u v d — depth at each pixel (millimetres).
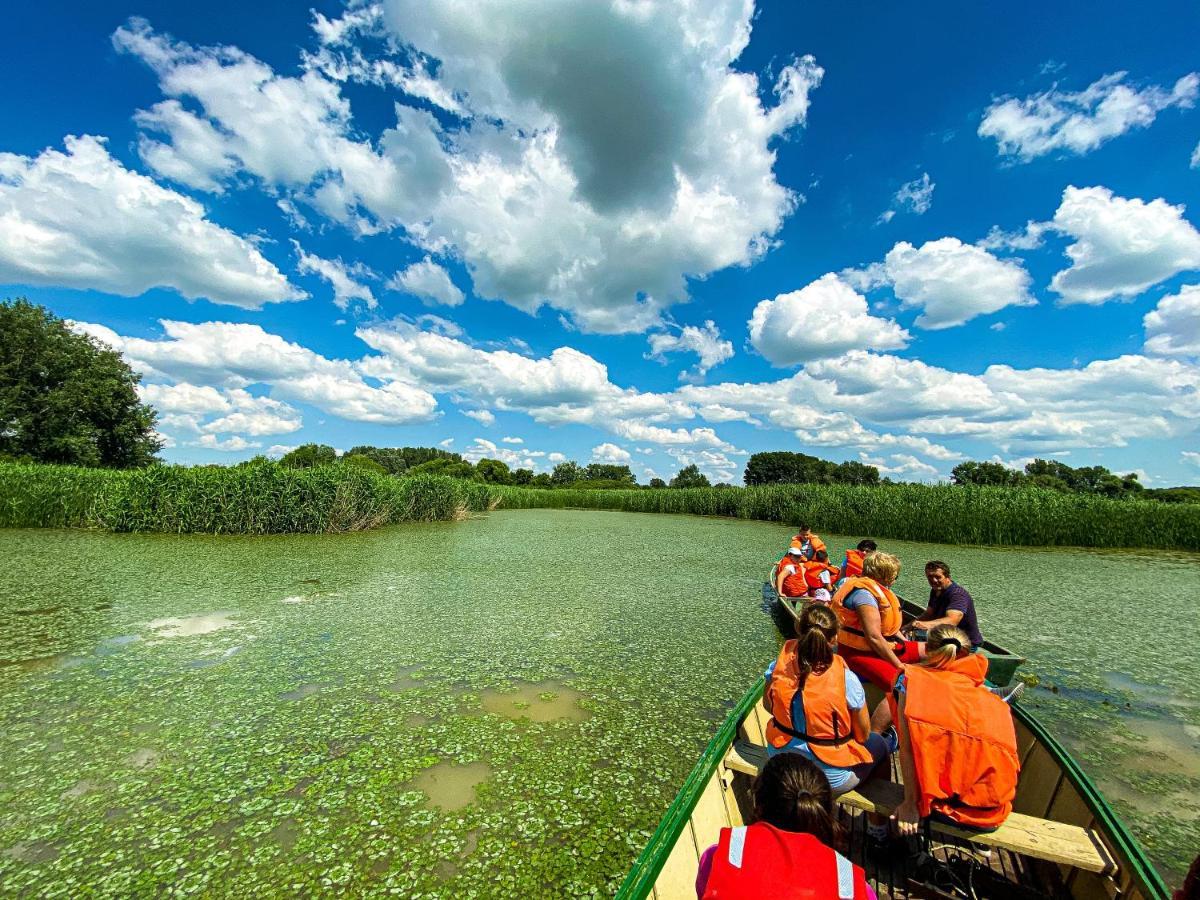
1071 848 2477
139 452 38438
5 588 9906
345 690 5766
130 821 3631
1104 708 5684
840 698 2955
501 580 11672
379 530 21438
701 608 9453
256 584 10641
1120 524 19141
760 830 1818
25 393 33656
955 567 14305
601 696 5723
